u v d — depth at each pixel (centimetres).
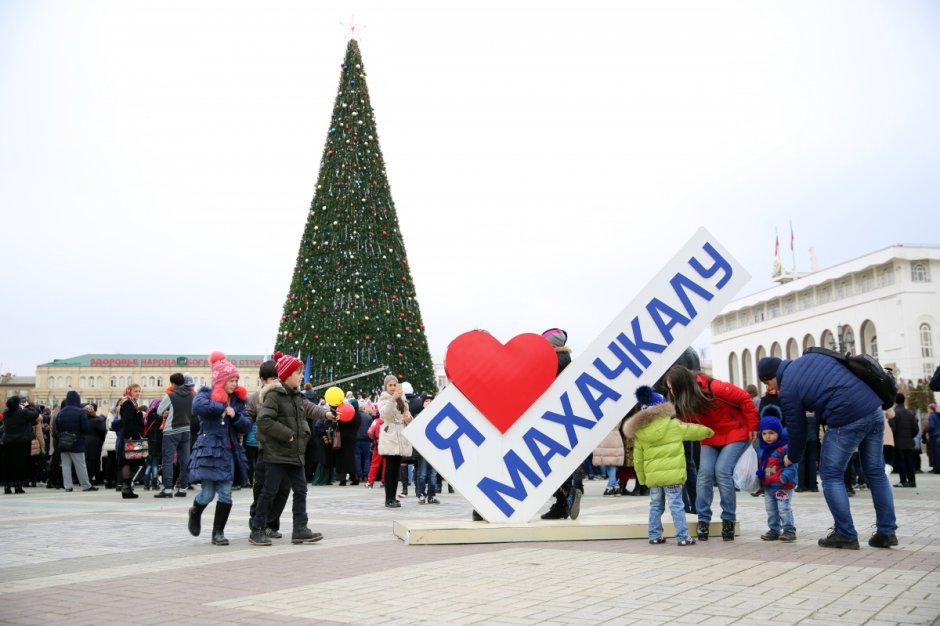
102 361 10550
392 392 1152
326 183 2367
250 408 1186
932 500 1142
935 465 1981
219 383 757
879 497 666
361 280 2294
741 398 722
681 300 844
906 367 6531
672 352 834
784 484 715
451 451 781
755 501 1198
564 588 500
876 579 517
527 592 489
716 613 422
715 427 738
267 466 743
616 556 638
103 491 1596
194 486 1647
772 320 8500
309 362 2255
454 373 794
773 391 1097
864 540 719
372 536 804
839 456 661
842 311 7369
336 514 1053
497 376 793
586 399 812
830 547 666
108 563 636
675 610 431
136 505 1220
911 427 1465
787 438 685
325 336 2256
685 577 532
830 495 666
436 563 614
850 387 653
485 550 691
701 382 731
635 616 418
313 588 516
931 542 697
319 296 2297
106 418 1812
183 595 499
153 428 1498
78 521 972
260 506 746
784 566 571
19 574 584
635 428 710
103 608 461
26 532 855
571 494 838
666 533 757
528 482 788
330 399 859
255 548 725
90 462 1717
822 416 666
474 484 780
